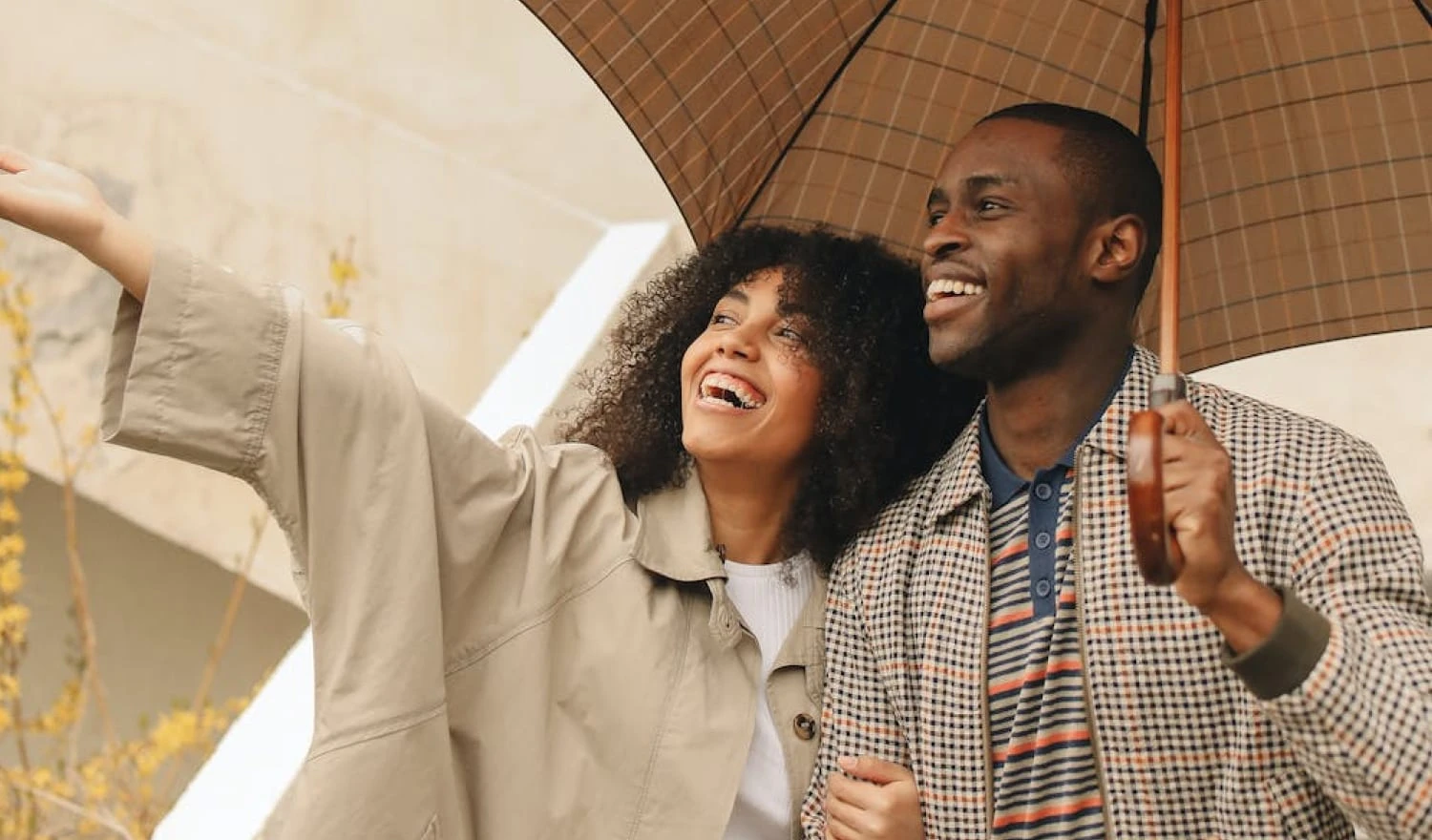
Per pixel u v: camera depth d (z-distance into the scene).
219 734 5.18
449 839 2.43
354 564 2.40
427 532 2.43
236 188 4.91
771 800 2.68
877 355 2.88
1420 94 2.78
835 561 2.81
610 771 2.60
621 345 3.03
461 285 4.86
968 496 2.59
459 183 4.90
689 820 2.59
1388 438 4.33
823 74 2.99
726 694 2.68
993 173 2.58
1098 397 2.57
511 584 2.60
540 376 4.37
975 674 2.52
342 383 2.40
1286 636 2.05
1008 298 2.55
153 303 2.29
